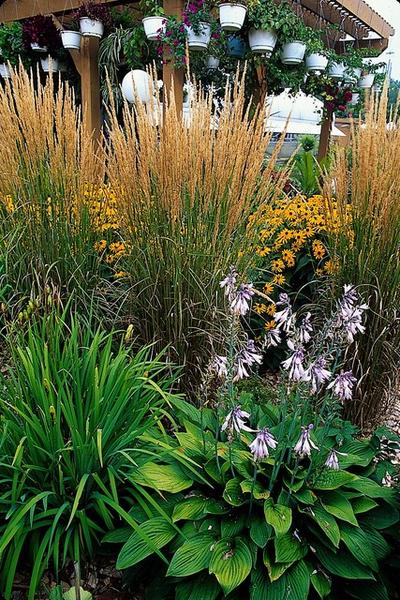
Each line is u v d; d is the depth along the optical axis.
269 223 2.92
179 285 2.44
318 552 1.65
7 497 1.77
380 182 2.40
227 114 2.43
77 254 2.89
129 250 2.59
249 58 4.86
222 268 2.51
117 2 5.12
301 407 2.16
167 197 2.41
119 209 2.58
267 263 3.19
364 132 2.46
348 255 2.57
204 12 4.10
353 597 1.67
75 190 2.85
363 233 2.49
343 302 1.71
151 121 2.43
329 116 6.85
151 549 1.62
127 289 2.63
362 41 6.98
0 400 1.81
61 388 1.75
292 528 1.71
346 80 6.10
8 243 2.78
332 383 1.59
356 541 1.65
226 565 1.54
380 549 1.67
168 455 1.93
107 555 1.88
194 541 1.63
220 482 1.81
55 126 2.94
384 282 2.49
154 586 1.71
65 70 6.34
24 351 2.00
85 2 5.07
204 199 2.46
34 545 1.70
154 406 2.08
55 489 1.82
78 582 1.34
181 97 4.59
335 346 1.83
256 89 5.27
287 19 4.37
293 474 1.73
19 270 2.84
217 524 1.71
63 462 1.82
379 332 2.53
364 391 2.63
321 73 5.75
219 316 2.48
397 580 1.76
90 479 1.79
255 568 1.60
